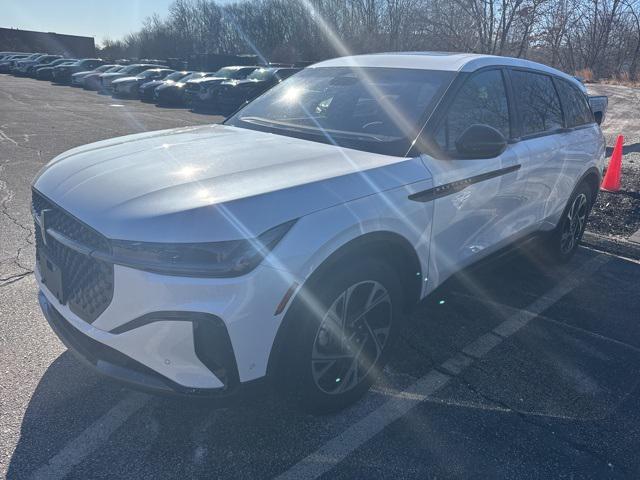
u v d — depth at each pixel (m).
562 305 4.18
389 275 2.77
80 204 2.40
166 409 2.77
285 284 2.25
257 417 2.75
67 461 2.42
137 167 2.63
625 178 8.05
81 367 3.08
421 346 3.49
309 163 2.71
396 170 2.77
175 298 2.13
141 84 22.52
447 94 3.23
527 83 4.03
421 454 2.55
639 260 5.26
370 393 2.98
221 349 2.20
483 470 2.47
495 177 3.38
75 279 2.43
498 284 4.53
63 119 14.30
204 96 17.70
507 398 3.00
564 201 4.53
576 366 3.35
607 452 2.62
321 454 2.52
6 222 5.49
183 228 2.14
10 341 3.30
